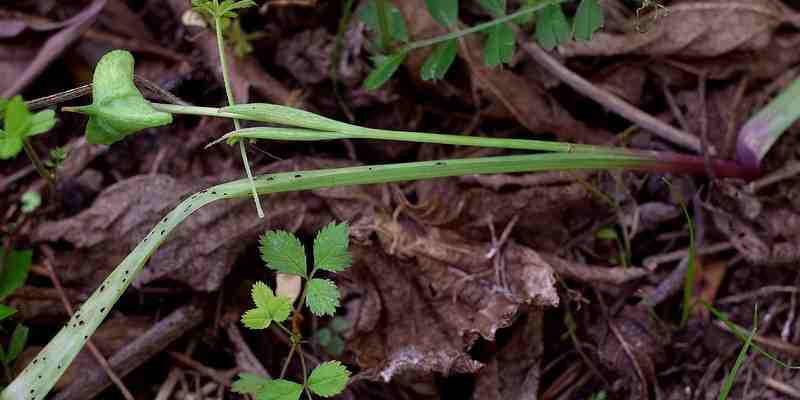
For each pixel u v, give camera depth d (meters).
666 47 0.45
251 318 0.36
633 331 0.43
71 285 0.42
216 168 0.44
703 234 0.44
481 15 0.45
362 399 0.42
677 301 0.44
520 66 0.45
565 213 0.44
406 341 0.41
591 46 0.44
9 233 0.42
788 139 0.44
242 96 0.44
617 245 0.44
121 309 0.43
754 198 0.43
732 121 0.45
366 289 0.42
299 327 0.42
